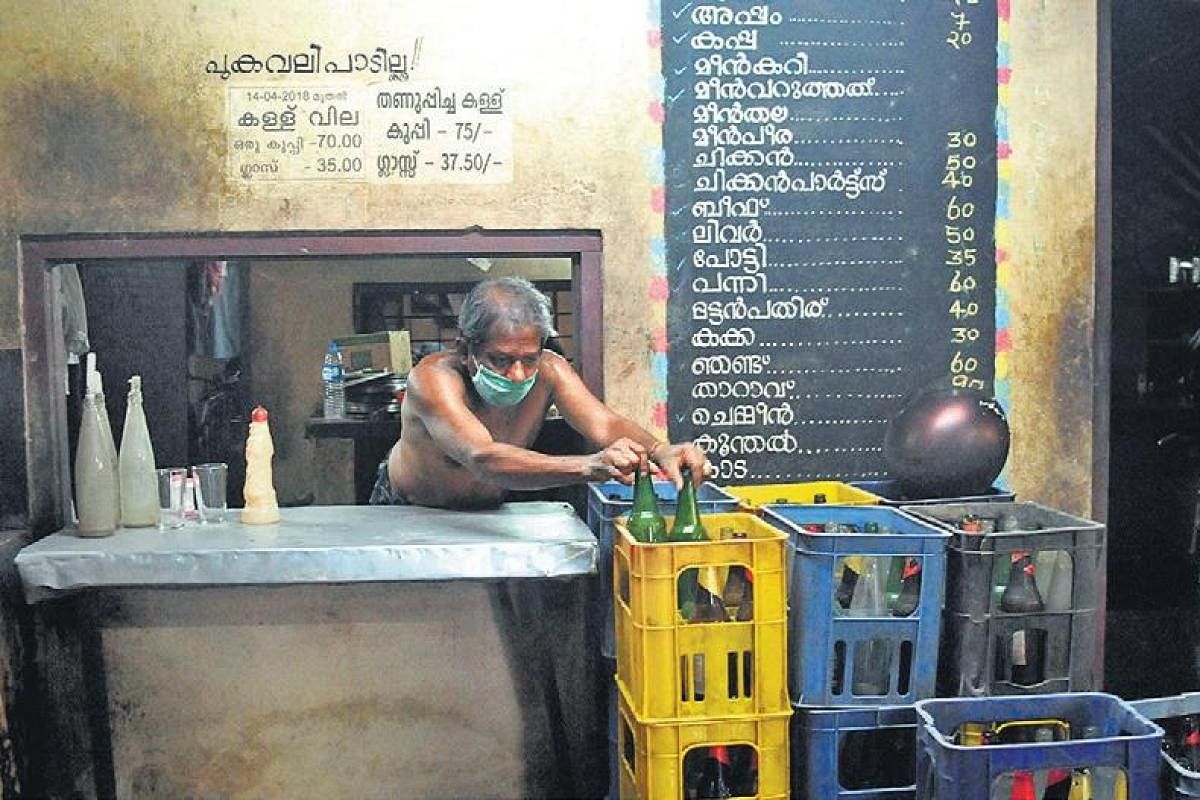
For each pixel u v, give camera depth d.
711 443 3.51
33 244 3.33
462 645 3.02
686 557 2.47
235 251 3.38
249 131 3.34
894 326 3.53
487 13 3.36
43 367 3.36
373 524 3.15
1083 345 3.57
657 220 3.45
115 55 3.30
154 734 2.99
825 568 2.57
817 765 2.61
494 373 2.92
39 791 3.08
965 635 2.59
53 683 3.09
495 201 3.40
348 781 3.03
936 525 2.68
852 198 3.49
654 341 3.47
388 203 3.38
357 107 3.36
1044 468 3.58
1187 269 5.99
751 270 3.48
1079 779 2.55
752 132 3.45
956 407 3.13
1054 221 3.55
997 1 3.49
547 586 3.04
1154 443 6.21
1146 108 6.16
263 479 3.20
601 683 3.15
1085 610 2.61
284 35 3.33
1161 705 2.62
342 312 6.91
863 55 3.47
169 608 2.96
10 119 3.29
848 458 3.54
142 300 4.76
